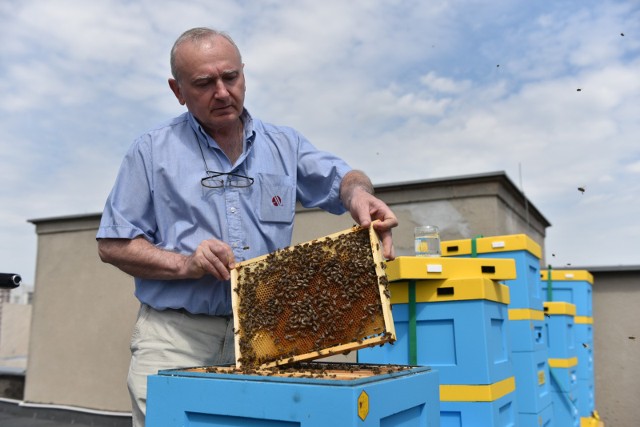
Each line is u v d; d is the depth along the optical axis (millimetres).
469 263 3184
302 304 1971
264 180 2512
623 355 6297
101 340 7039
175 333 2377
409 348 3164
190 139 2479
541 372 4176
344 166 2594
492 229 5254
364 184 2434
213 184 2410
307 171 2646
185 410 1694
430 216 5559
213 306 2332
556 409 4715
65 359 7270
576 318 5559
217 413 1639
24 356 13875
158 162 2410
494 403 3002
